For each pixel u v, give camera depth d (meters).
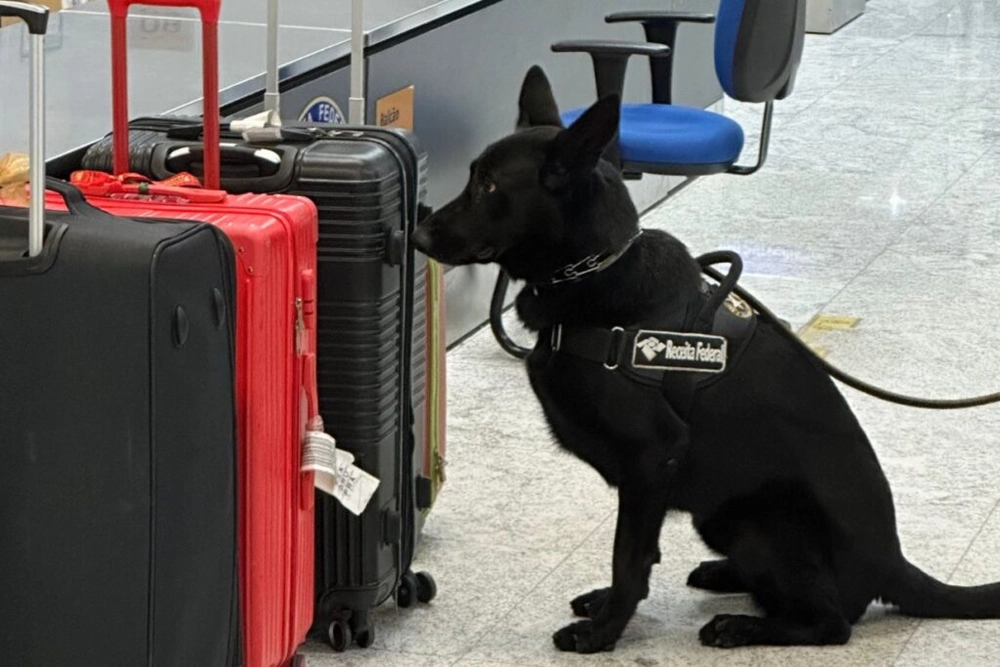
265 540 2.80
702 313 3.29
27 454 2.29
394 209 3.17
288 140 3.21
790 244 6.71
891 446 4.58
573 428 3.33
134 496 2.28
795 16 5.41
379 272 3.15
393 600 3.60
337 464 2.99
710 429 3.31
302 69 4.22
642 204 7.18
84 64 4.54
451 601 3.61
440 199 5.23
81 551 2.31
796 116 9.19
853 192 7.58
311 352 2.92
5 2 2.15
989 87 10.04
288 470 2.87
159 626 2.33
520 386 5.11
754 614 3.56
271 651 2.89
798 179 7.81
